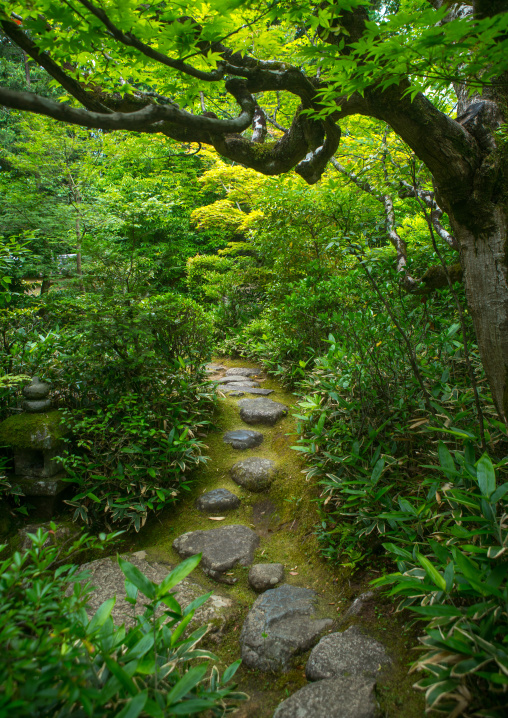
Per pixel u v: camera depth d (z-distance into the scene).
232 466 3.27
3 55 16.27
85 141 7.82
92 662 1.17
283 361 5.03
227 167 9.05
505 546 1.38
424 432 2.38
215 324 7.14
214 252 12.23
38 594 1.18
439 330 3.33
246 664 1.79
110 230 8.45
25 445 2.69
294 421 3.81
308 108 2.05
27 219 7.49
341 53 1.79
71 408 3.08
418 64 1.29
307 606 2.00
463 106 1.98
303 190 5.23
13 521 2.68
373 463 2.34
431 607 1.26
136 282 3.38
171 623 1.42
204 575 2.33
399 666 1.53
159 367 3.41
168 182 10.29
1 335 3.34
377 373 2.71
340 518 2.45
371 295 3.19
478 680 1.20
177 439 2.97
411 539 1.85
